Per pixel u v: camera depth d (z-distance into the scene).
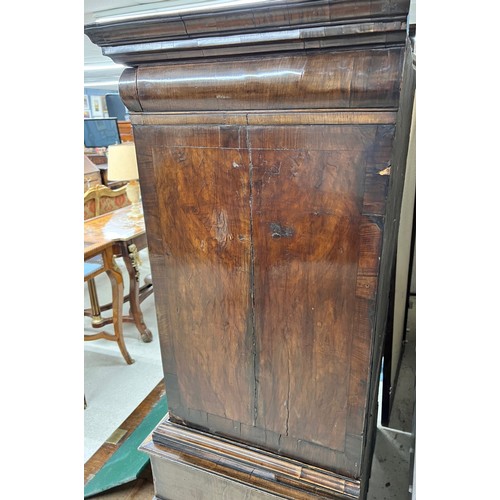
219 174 0.78
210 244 0.85
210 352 0.96
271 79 0.66
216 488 1.04
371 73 0.60
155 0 3.35
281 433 0.96
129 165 2.28
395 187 0.89
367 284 0.73
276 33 0.64
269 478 0.96
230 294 0.87
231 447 1.02
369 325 0.76
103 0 3.31
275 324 0.85
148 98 0.77
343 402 0.85
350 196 0.69
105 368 2.23
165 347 1.02
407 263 1.84
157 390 2.01
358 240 0.71
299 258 0.77
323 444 0.91
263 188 0.75
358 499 0.89
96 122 4.61
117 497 1.43
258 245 0.80
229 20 0.65
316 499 0.91
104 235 2.12
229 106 0.72
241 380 0.95
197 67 0.72
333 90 0.63
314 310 0.80
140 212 2.50
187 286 0.92
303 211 0.74
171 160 0.82
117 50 0.75
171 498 1.15
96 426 1.78
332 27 0.60
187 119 0.77
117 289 2.15
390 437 1.65
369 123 0.64
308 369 0.86
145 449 1.10
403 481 1.43
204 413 1.04
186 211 0.85
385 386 1.64
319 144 0.68
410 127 1.40
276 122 0.70
